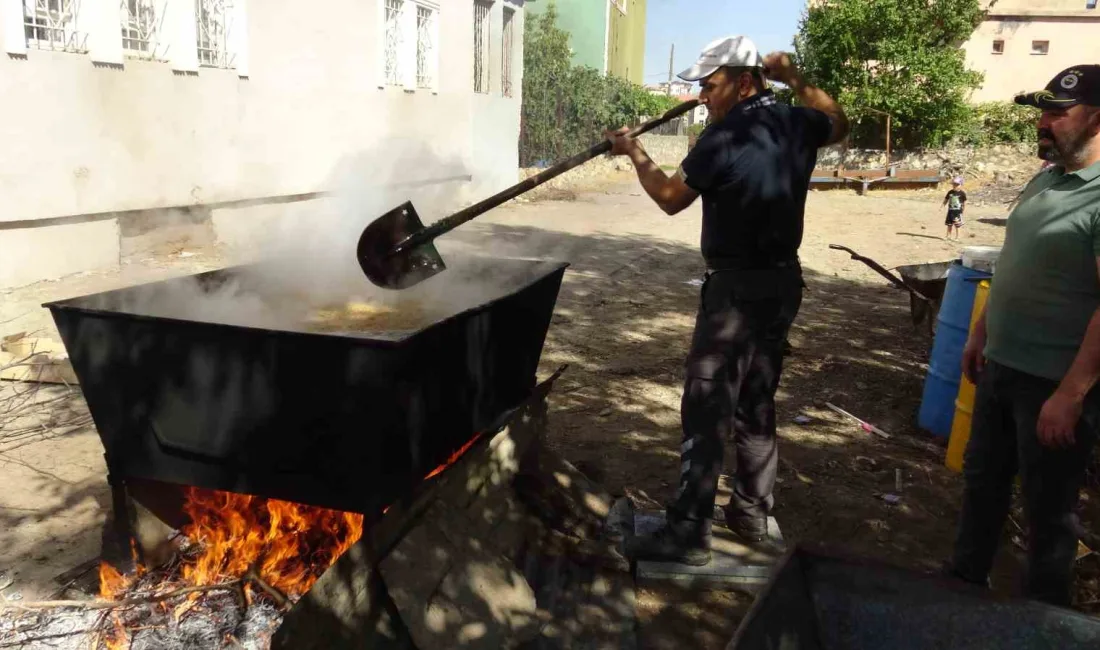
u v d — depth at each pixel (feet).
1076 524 8.16
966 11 67.82
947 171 70.64
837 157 72.90
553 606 9.41
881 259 36.40
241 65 30.12
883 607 6.16
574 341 20.98
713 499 10.05
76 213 24.81
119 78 25.46
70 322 8.00
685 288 28.12
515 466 10.66
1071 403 7.45
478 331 8.91
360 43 36.78
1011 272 8.19
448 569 8.07
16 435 13.94
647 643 9.06
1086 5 85.46
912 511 12.38
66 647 8.18
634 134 9.52
